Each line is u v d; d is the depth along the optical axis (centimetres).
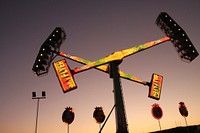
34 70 862
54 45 894
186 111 2347
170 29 1071
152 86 995
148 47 963
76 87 819
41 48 866
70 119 1964
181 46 1080
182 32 1059
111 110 757
